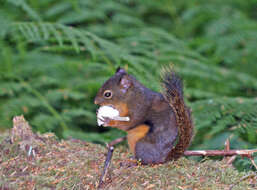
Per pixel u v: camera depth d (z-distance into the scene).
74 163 6.54
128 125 7.08
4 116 10.20
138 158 6.85
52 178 6.12
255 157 7.51
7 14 12.28
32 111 10.90
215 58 13.92
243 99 9.57
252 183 6.05
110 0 15.16
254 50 13.43
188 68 12.18
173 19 16.84
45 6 14.69
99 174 6.26
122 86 7.24
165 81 6.89
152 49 12.37
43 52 13.24
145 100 7.12
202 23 16.16
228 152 7.04
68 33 9.94
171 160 6.77
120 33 13.57
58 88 12.41
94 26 14.08
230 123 8.61
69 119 10.45
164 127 6.96
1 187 5.96
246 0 17.27
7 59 12.36
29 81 11.98
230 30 14.88
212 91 12.27
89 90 12.40
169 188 5.80
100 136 9.54
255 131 8.32
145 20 16.98
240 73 12.90
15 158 6.67
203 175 6.21
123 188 5.88
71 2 13.91
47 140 7.25
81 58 13.12
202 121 8.72
